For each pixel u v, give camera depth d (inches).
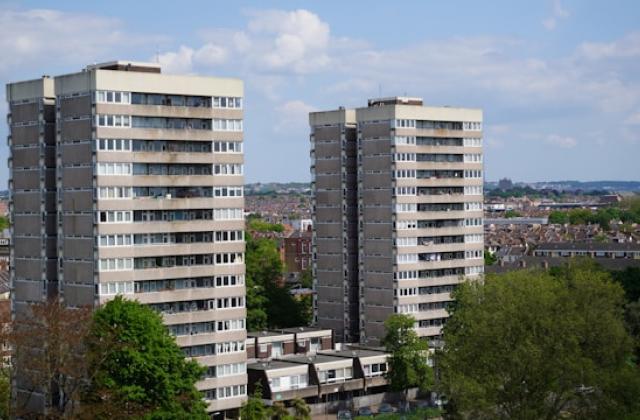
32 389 5565.9
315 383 7618.1
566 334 5502.0
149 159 6594.5
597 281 6407.5
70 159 6555.1
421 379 7819.9
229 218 6963.6
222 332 6870.1
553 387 5526.6
